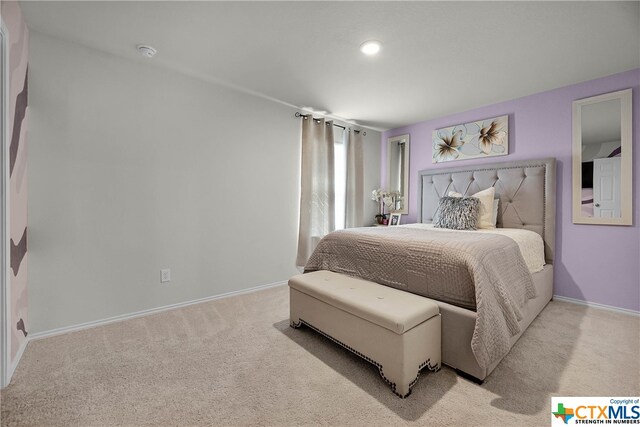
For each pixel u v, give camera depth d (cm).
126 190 246
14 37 174
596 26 195
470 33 205
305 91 312
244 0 175
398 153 454
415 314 155
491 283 169
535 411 139
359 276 231
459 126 375
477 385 158
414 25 197
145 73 255
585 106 283
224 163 305
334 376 167
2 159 156
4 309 156
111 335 217
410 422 132
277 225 351
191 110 281
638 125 255
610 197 270
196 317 253
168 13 188
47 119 211
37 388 155
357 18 191
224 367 176
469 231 273
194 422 132
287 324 239
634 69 257
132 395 150
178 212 275
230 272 312
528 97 319
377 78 279
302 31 206
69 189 220
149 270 260
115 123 240
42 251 210
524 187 313
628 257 262
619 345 202
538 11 180
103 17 192
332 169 397
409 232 254
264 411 139
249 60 248
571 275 292
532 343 205
